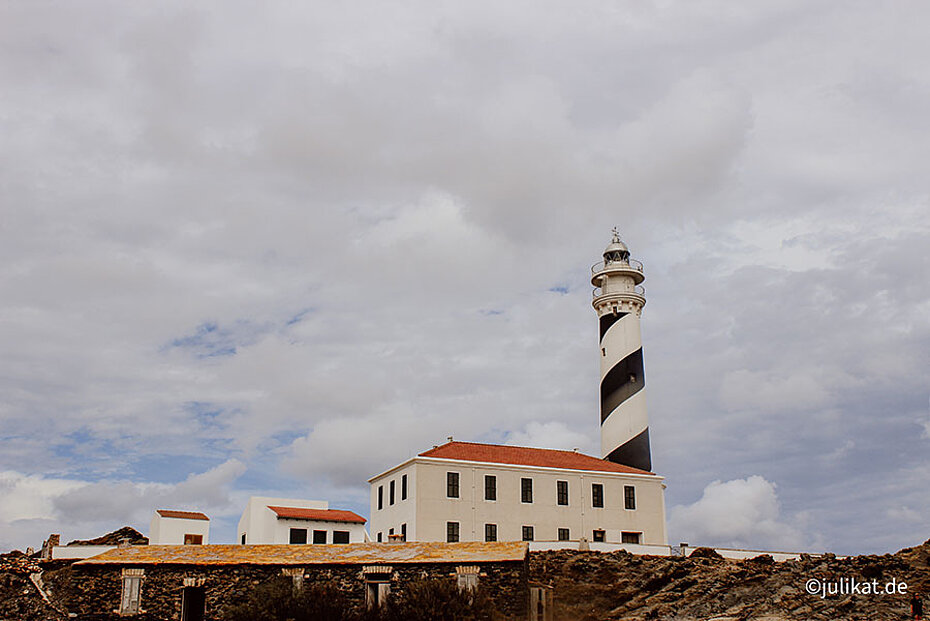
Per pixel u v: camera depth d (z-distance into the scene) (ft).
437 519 232.32
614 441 277.23
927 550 205.77
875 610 172.55
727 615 178.09
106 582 150.61
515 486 241.96
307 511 264.93
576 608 190.39
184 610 150.51
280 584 146.41
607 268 291.38
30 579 197.36
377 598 149.69
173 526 253.03
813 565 200.64
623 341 286.05
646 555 214.28
